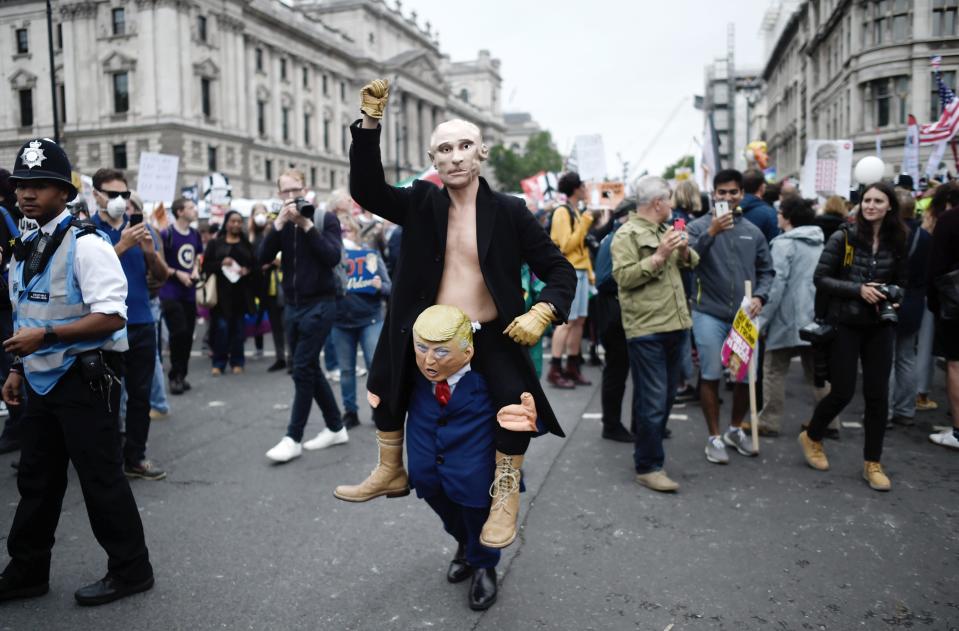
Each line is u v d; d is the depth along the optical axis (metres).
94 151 43.69
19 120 45.50
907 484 4.45
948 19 25.38
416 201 2.75
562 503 4.20
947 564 3.36
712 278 4.91
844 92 30.38
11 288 3.05
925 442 5.36
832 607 2.97
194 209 7.43
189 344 7.57
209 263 8.36
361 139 2.53
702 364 4.95
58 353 2.91
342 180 62.72
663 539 3.67
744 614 2.92
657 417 4.38
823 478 4.59
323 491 4.45
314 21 59.03
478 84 103.56
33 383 2.93
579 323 7.52
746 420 5.98
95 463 2.98
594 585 3.18
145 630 2.82
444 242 2.70
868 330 4.38
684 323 4.36
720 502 4.19
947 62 25.45
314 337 5.07
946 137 10.48
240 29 47.97
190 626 2.85
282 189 5.01
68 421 2.93
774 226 6.45
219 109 46.06
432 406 2.77
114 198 4.64
